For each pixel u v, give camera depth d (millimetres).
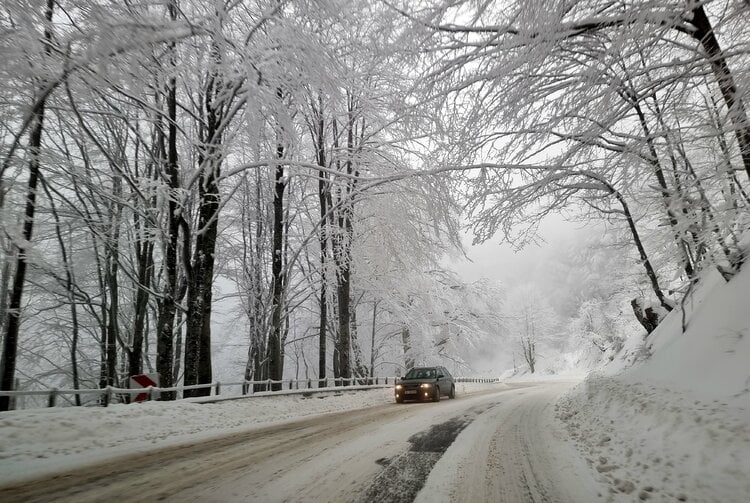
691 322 10406
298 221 25188
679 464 4742
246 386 13922
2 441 6504
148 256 19828
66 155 15492
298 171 18000
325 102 12812
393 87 11062
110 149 16922
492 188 9938
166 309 13594
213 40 9438
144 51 8156
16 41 7719
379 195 18812
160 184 12883
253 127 10797
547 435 8312
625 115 7859
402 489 4758
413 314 27734
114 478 5164
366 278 23812
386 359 33844
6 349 12664
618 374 13898
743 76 6297
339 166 20812
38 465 5766
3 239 11062
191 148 16391
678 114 8016
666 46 7344
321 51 9914
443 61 7512
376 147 19672
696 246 9430
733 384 6492
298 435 8422
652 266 13234
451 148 9070
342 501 4344
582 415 10031
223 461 6090
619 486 4727
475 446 7230
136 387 11062
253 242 24750
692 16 6531
